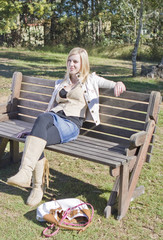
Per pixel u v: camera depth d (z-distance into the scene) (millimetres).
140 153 3189
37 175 3287
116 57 20594
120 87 3404
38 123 3135
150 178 3928
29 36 24219
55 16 23438
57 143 3287
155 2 12406
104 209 3186
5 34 24281
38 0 20578
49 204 3039
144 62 18688
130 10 19672
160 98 3332
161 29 20969
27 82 4211
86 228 2898
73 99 3496
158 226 2988
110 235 2832
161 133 5633
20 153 4336
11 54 19188
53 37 23938
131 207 3287
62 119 3336
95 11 22156
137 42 11430
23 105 4234
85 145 3391
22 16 23875
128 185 3170
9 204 3256
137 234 2863
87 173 4043
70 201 3104
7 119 4176
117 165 2883
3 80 10156
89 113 3592
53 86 3980
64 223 2893
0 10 18562
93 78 3592
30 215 3090
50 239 2750
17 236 2777
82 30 24016
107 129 3615
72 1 22875
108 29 24266
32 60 16812
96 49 21500
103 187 3688
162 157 4590
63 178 3898
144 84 10109
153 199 3445
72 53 3516
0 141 3951
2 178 3828
